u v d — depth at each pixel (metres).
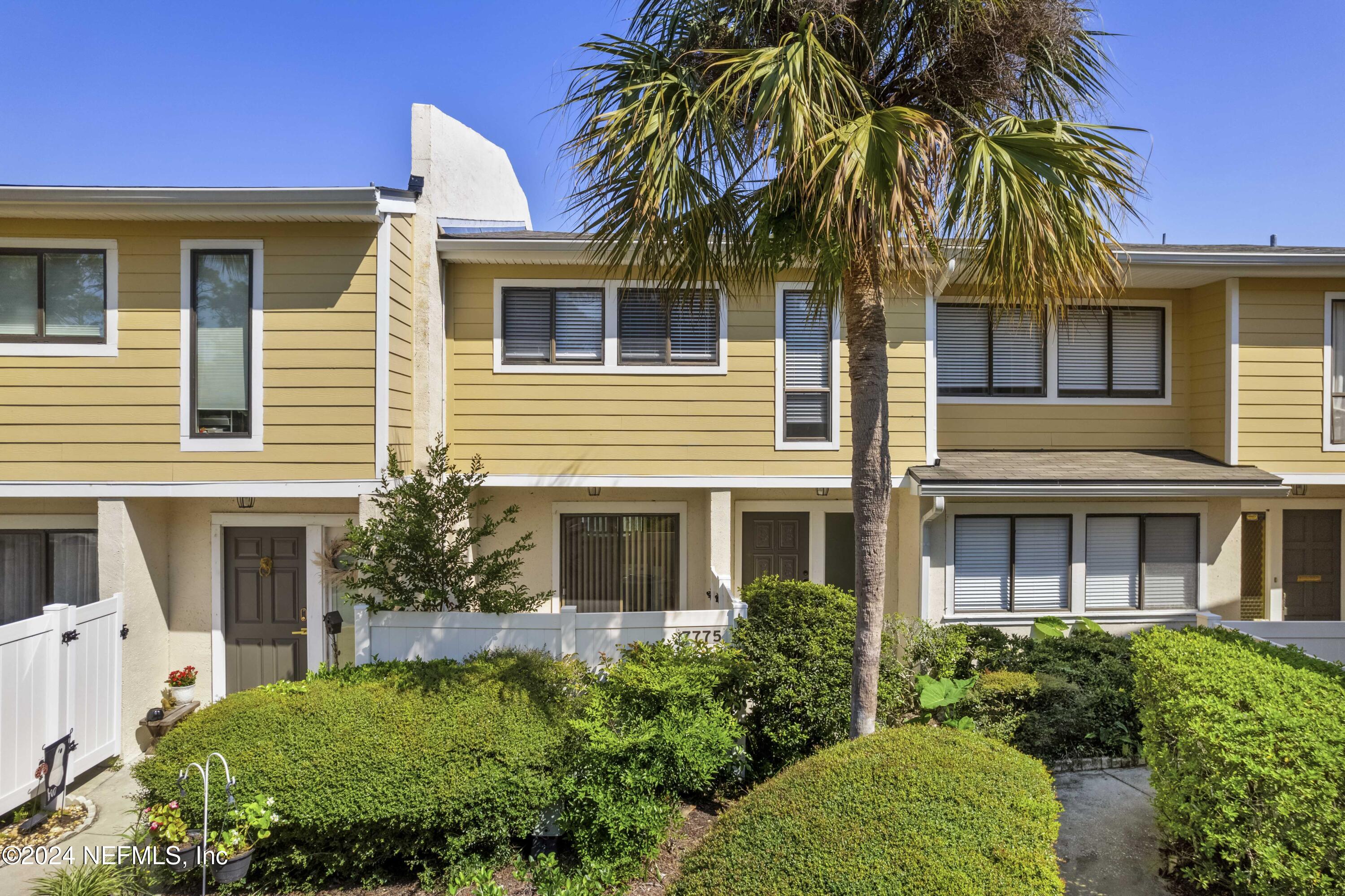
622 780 4.65
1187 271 8.38
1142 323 9.36
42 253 6.86
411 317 7.66
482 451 8.29
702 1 5.03
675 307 8.38
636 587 9.01
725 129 4.65
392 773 4.60
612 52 5.06
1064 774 6.17
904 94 5.19
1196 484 8.08
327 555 7.80
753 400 8.40
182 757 4.66
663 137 4.49
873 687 5.02
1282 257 8.12
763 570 9.14
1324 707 4.04
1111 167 4.42
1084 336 9.33
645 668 5.43
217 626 7.74
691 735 4.83
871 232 4.39
